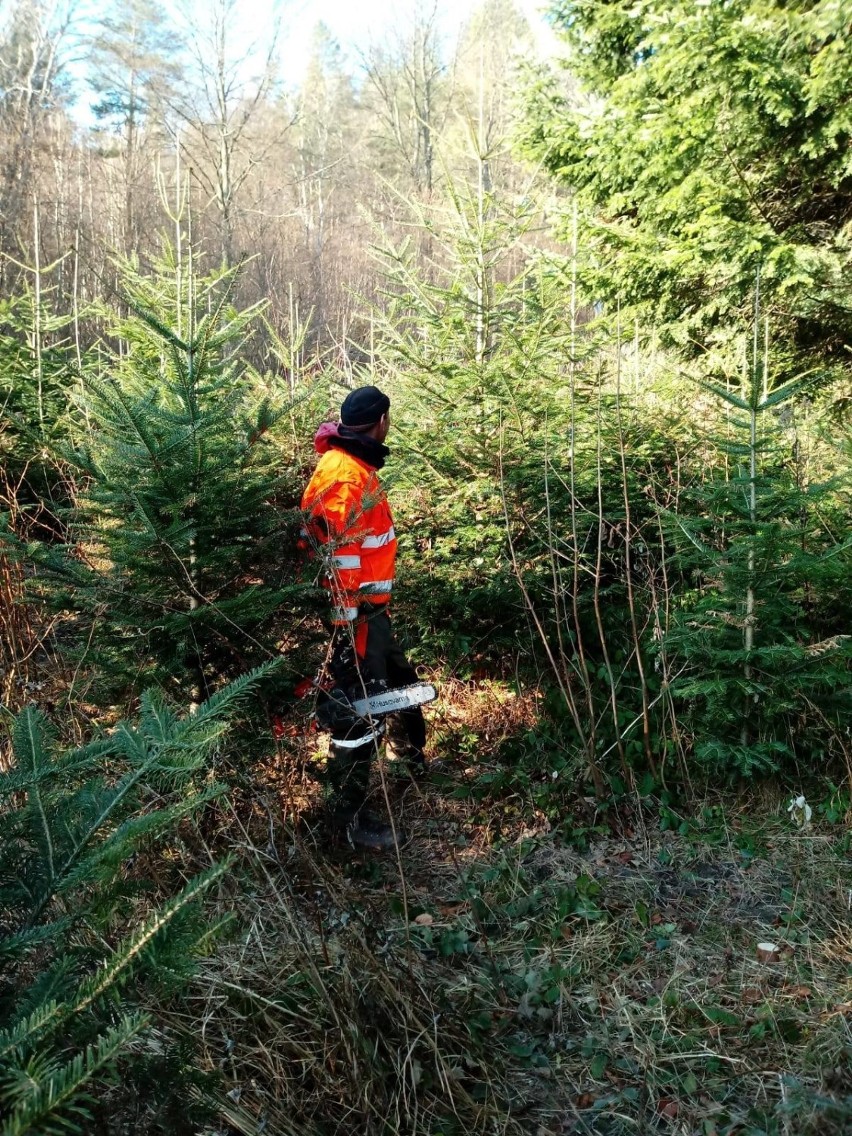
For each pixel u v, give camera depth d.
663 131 6.64
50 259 18.12
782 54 6.40
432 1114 2.37
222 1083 2.26
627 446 5.33
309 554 3.56
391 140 28.38
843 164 6.83
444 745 4.52
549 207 7.32
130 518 3.27
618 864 3.60
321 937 2.65
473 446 5.12
